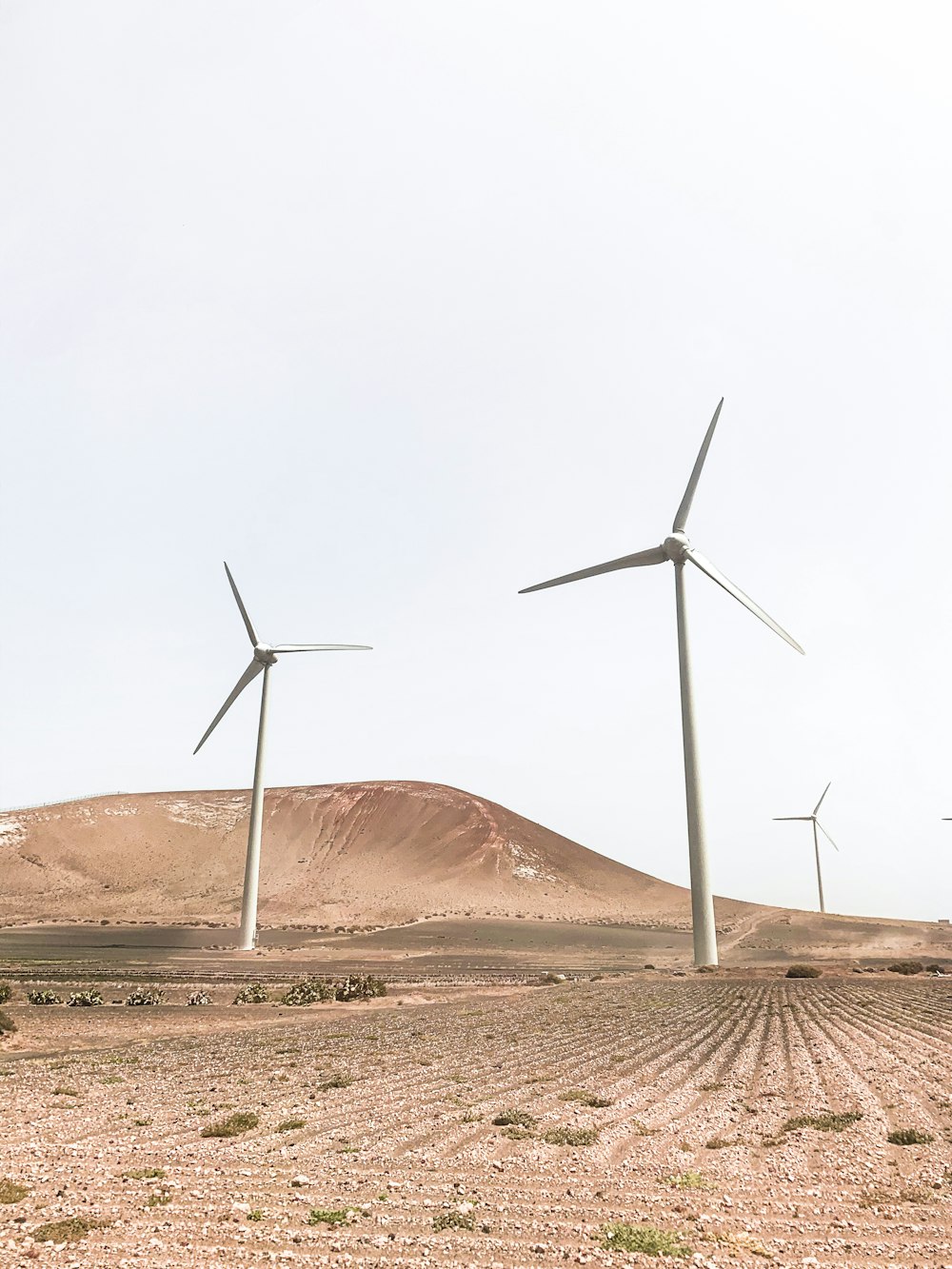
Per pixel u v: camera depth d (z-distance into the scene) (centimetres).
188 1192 1612
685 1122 2142
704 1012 4888
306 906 19650
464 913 18975
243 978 7869
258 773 11525
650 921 19512
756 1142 1934
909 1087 2545
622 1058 3219
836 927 16500
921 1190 1552
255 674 11694
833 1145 1888
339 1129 2134
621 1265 1213
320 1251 1291
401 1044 3778
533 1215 1454
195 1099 2584
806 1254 1255
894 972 8519
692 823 8556
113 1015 5238
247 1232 1377
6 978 7719
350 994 6291
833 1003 5322
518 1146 1925
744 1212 1460
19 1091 2734
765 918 18412
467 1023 4569
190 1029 4588
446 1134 2056
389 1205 1517
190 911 19450
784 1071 2870
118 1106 2477
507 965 10244
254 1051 3669
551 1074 2909
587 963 10625
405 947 13362
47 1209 1504
